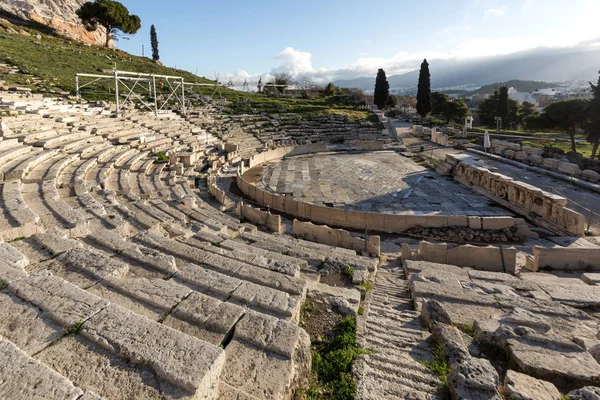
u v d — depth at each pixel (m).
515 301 7.51
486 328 5.90
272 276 7.06
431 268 10.48
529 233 15.96
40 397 3.02
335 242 13.96
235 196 22.52
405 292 8.87
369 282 9.22
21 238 7.84
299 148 38.44
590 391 4.26
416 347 5.64
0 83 33.25
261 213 16.19
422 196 22.66
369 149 41.56
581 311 7.12
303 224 14.66
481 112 72.38
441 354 5.30
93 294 4.92
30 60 46.66
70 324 4.16
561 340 5.43
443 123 66.38
